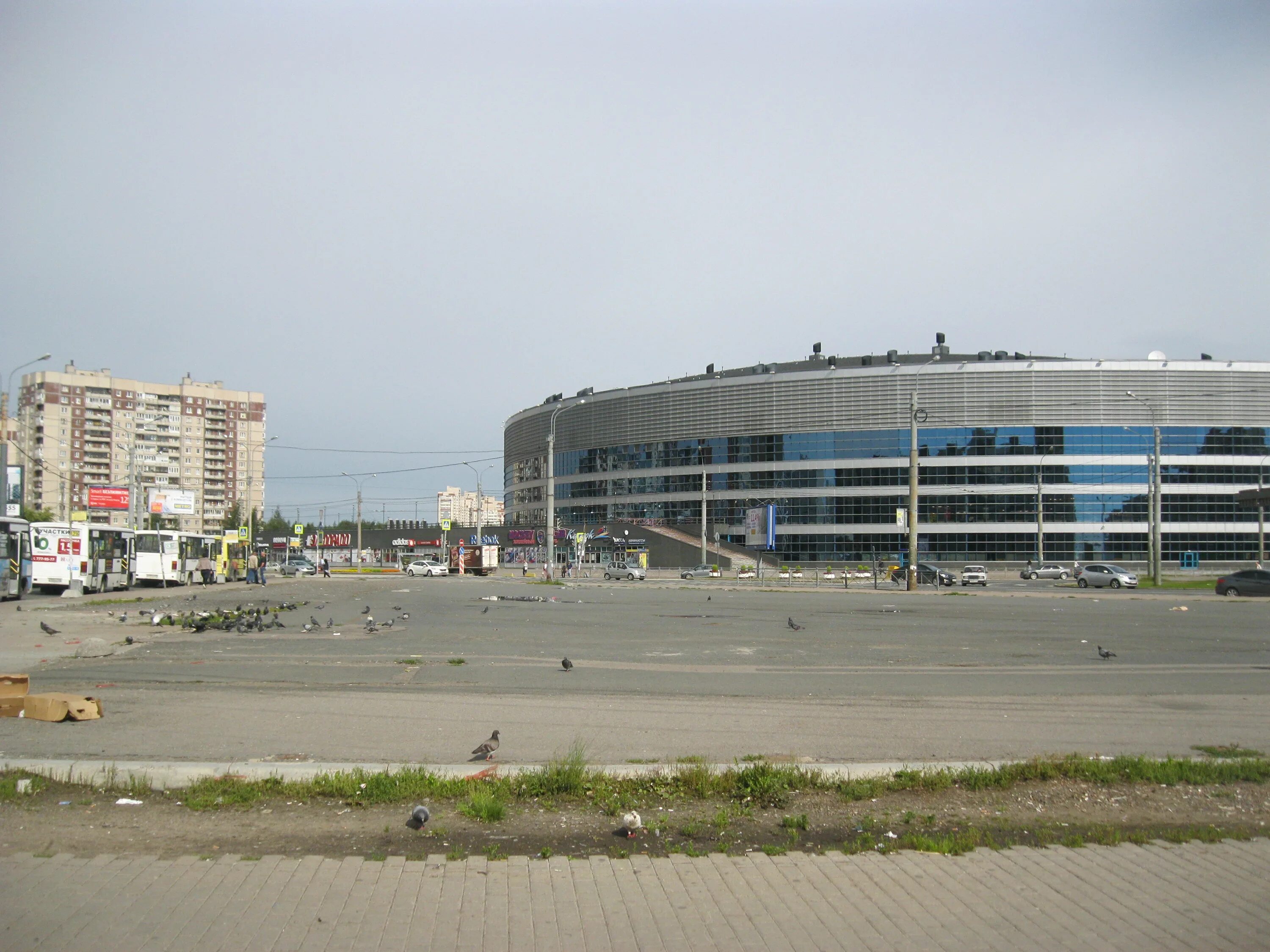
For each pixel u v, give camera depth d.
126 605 31.38
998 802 7.01
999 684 13.45
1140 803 7.00
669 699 11.68
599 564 97.81
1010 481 90.19
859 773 7.55
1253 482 89.19
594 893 5.23
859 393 94.56
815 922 4.89
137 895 5.07
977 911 5.05
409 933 4.66
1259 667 15.71
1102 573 56.75
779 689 12.77
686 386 103.19
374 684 12.96
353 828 6.27
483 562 81.50
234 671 14.46
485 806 6.52
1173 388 89.56
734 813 6.68
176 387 133.75
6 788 6.79
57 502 118.25
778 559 95.88
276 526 163.75
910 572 48.25
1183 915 5.02
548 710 10.68
